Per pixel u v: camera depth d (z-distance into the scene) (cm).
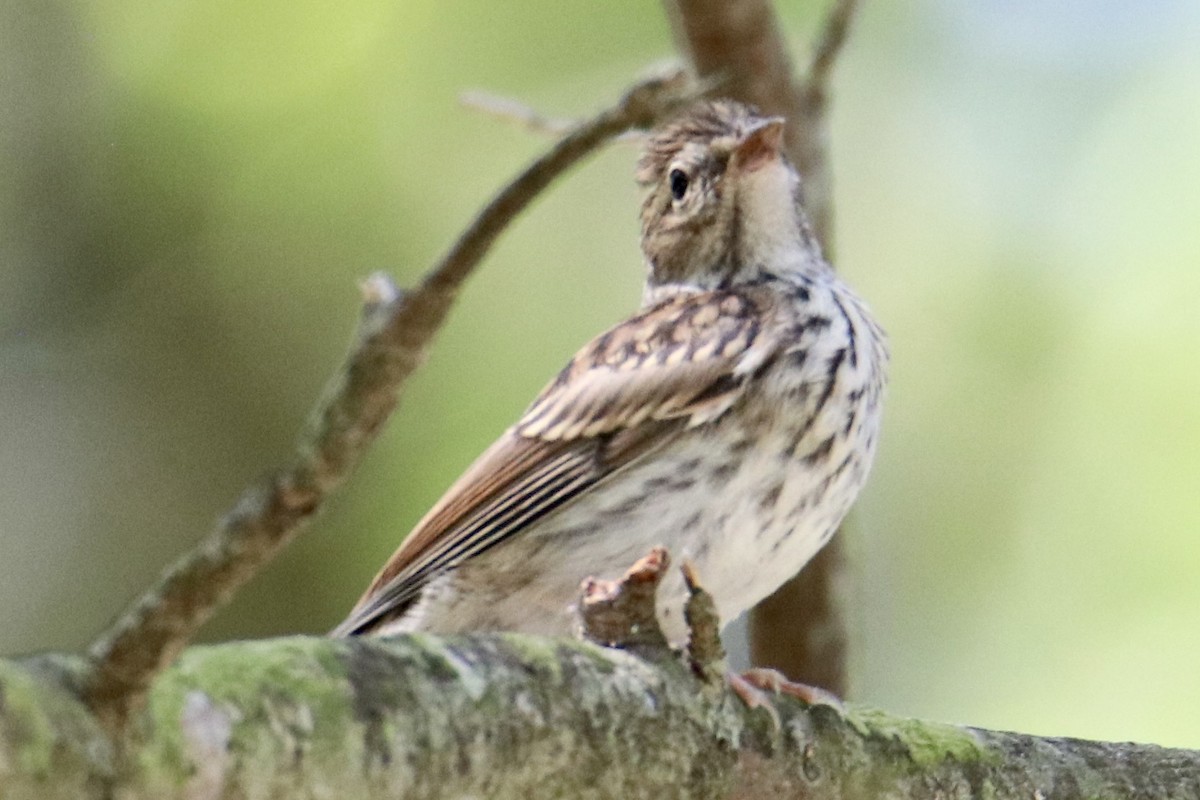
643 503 844
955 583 1141
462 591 859
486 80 1199
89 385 1271
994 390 1166
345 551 1147
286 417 1245
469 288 1219
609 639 619
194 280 1243
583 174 1265
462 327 1205
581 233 1260
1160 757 729
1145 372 1111
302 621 1150
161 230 1238
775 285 921
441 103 1195
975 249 1205
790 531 848
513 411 1178
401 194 1202
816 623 1034
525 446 872
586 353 894
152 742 455
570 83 1198
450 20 1195
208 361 1256
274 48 1191
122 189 1234
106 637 437
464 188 1205
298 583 1154
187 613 434
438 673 542
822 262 965
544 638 591
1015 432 1152
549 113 1197
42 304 1268
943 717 1102
